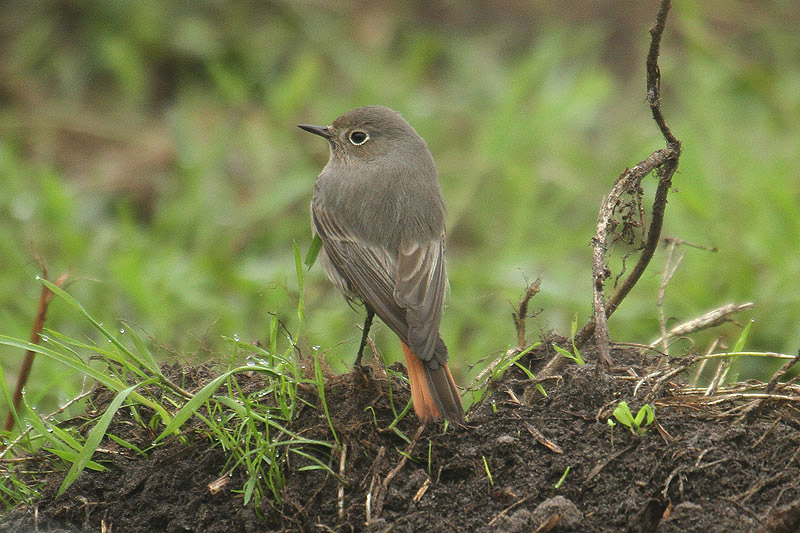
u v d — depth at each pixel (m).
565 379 8.26
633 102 17.75
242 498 7.62
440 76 18.73
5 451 8.13
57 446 7.97
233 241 14.45
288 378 7.98
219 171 15.91
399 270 9.40
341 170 10.15
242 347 8.22
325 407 7.72
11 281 12.95
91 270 13.33
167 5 18.88
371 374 8.40
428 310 8.68
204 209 14.70
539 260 13.72
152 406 7.82
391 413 8.16
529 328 12.18
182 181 15.55
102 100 17.80
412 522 7.32
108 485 7.94
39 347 7.68
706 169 14.28
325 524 7.42
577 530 7.15
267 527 7.48
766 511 7.17
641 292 12.45
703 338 11.70
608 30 19.39
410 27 19.61
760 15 19.33
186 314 12.49
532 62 16.70
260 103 17.84
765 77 16.84
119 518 7.73
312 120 17.05
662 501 7.27
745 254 12.87
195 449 7.98
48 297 9.51
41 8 18.64
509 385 8.35
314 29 18.89
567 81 17.81
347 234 9.76
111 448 8.20
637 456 7.47
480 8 20.09
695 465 7.38
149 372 8.75
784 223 13.02
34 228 14.06
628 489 7.34
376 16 19.55
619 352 8.77
